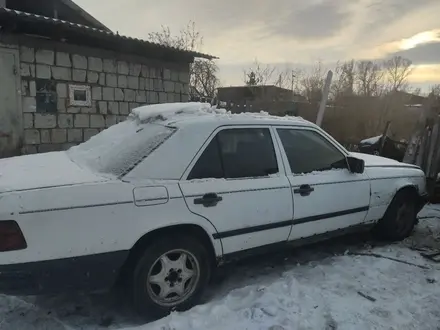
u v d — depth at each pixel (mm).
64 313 3111
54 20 6875
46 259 2543
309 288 3504
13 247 2453
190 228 3135
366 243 4832
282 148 3789
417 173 5066
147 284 2939
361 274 3867
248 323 2926
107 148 3484
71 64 7773
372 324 2955
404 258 4312
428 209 6398
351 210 4238
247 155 3535
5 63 6891
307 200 3799
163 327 2842
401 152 9359
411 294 3457
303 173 3875
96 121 8281
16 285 2506
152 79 9266
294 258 4293
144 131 3482
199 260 3154
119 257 2783
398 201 4812
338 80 30688
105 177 2922
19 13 6453
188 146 3207
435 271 3953
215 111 3836
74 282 2684
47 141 7559
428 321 3029
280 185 3609
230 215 3273
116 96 8586
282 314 3057
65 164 3389
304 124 4078
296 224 3738
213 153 3322
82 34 7676
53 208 2562
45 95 7469
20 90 7121
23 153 7246
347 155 4332
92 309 3178
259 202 3449
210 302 3244
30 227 2494
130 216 2807
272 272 3912
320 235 4020
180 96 9930
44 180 2766
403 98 25125
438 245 4789
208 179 3229
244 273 3885
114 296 3365
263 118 3811
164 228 2998
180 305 3092
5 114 6977
